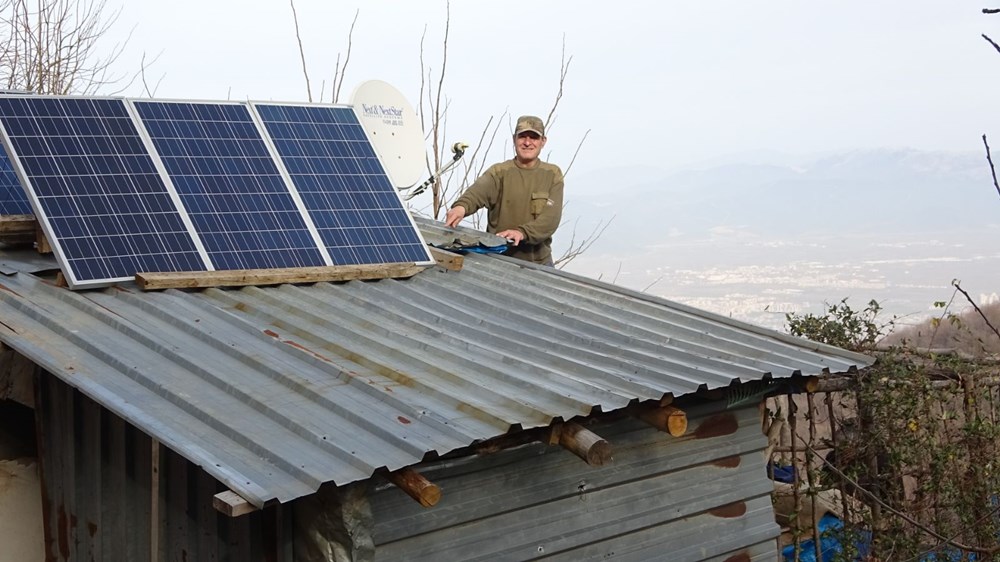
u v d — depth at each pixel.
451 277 7.10
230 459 3.84
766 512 6.04
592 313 6.38
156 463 4.76
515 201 8.52
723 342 6.00
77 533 5.71
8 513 6.21
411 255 7.11
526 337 5.70
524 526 4.86
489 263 7.66
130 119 6.63
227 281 6.00
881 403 8.23
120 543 5.35
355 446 3.97
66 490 5.79
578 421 4.85
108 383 4.48
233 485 3.60
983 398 8.49
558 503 5.00
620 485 5.29
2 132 6.06
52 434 5.92
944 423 8.46
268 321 5.53
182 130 6.80
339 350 5.10
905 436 8.22
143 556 5.17
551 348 5.55
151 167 6.43
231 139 6.98
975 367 8.45
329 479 3.67
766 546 6.05
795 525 7.89
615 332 5.94
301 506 4.30
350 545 4.10
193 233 6.20
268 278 6.18
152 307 5.42
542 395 4.62
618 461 5.25
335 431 4.11
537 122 8.45
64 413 5.78
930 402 8.30
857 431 8.44
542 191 8.53
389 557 4.38
